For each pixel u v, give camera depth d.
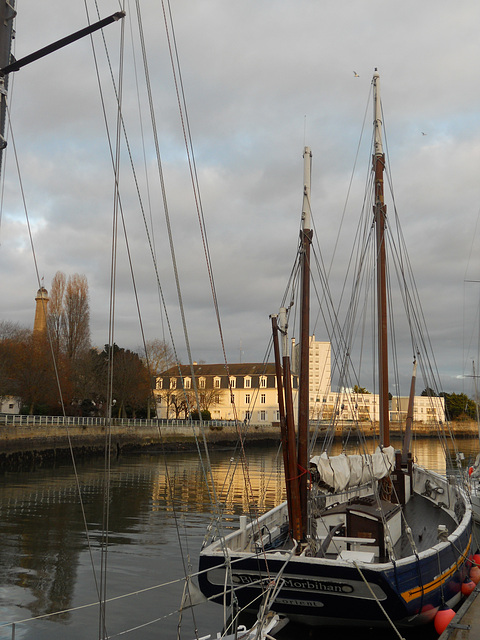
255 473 44.41
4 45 5.87
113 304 7.02
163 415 93.19
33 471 42.94
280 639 10.01
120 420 65.44
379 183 19.77
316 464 10.72
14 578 14.29
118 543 18.36
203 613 12.27
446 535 11.20
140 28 7.73
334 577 9.08
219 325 9.60
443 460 56.75
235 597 8.91
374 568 8.80
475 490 20.56
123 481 37.00
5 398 60.50
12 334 66.38
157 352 84.12
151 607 12.51
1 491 30.83
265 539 11.78
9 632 10.83
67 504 26.47
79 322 65.62
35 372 58.03
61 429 54.69
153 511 24.80
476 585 11.76
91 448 59.00
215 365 108.88
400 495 15.59
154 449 67.88
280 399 10.90
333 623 9.97
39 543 18.16
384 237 19.39
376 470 12.16
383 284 19.03
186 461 56.03
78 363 65.12
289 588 9.49
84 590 13.51
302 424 11.13
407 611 9.28
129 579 14.45
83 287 66.50
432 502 16.89
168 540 18.94
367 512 10.76
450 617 9.94
